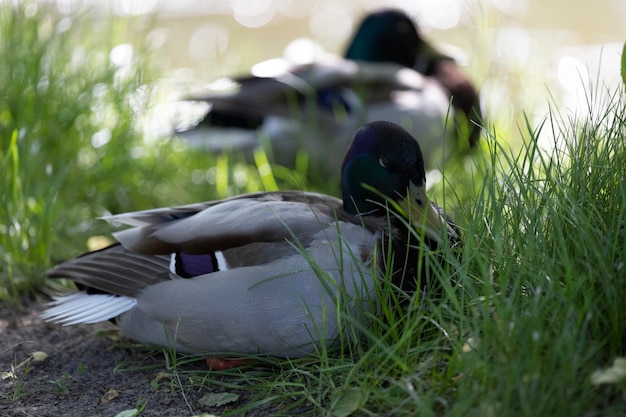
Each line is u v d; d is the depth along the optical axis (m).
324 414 3.71
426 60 9.01
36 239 5.62
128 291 4.43
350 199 4.50
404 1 12.35
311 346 4.12
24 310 5.32
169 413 4.01
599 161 4.08
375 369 3.88
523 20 10.80
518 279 3.54
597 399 3.21
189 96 7.75
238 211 4.32
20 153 6.09
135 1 7.92
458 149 7.95
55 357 4.68
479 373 3.35
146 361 4.60
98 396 4.24
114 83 7.22
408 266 4.20
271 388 4.03
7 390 4.33
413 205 4.34
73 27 7.32
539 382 3.20
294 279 4.03
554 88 8.73
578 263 3.65
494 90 8.59
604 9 12.00
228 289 4.10
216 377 4.34
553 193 4.00
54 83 6.77
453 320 3.83
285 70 7.95
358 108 7.61
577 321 3.33
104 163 6.73
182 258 4.33
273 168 7.42
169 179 7.16
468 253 3.75
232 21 11.99
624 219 3.73
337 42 11.71
